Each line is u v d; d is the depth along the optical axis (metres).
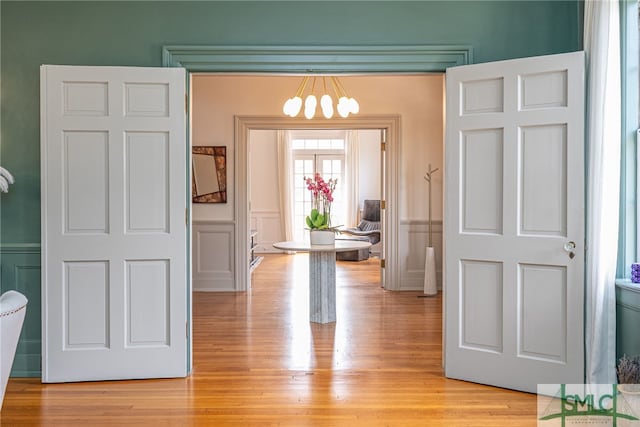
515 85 3.55
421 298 6.91
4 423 3.08
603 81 3.24
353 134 12.32
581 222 3.35
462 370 3.81
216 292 7.42
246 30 3.97
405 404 3.36
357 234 11.36
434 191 7.44
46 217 3.73
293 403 3.38
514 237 3.57
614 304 3.27
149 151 3.78
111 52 3.95
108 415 3.19
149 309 3.81
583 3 3.79
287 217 12.29
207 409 3.28
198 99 7.48
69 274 3.76
